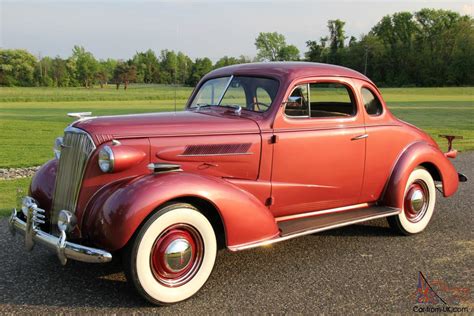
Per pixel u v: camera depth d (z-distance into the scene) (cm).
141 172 388
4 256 465
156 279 364
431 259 471
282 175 455
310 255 480
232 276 427
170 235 368
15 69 10444
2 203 698
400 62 8950
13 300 371
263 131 439
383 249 500
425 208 558
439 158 564
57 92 7081
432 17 9325
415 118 2419
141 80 10344
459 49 8788
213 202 379
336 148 484
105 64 11962
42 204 431
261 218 406
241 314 355
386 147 525
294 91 457
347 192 505
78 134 384
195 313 357
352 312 360
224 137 421
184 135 405
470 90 6662
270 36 8438
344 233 554
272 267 448
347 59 8900
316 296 387
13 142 1565
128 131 388
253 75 478
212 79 519
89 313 353
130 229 343
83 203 376
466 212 646
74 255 349
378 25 9844
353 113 503
